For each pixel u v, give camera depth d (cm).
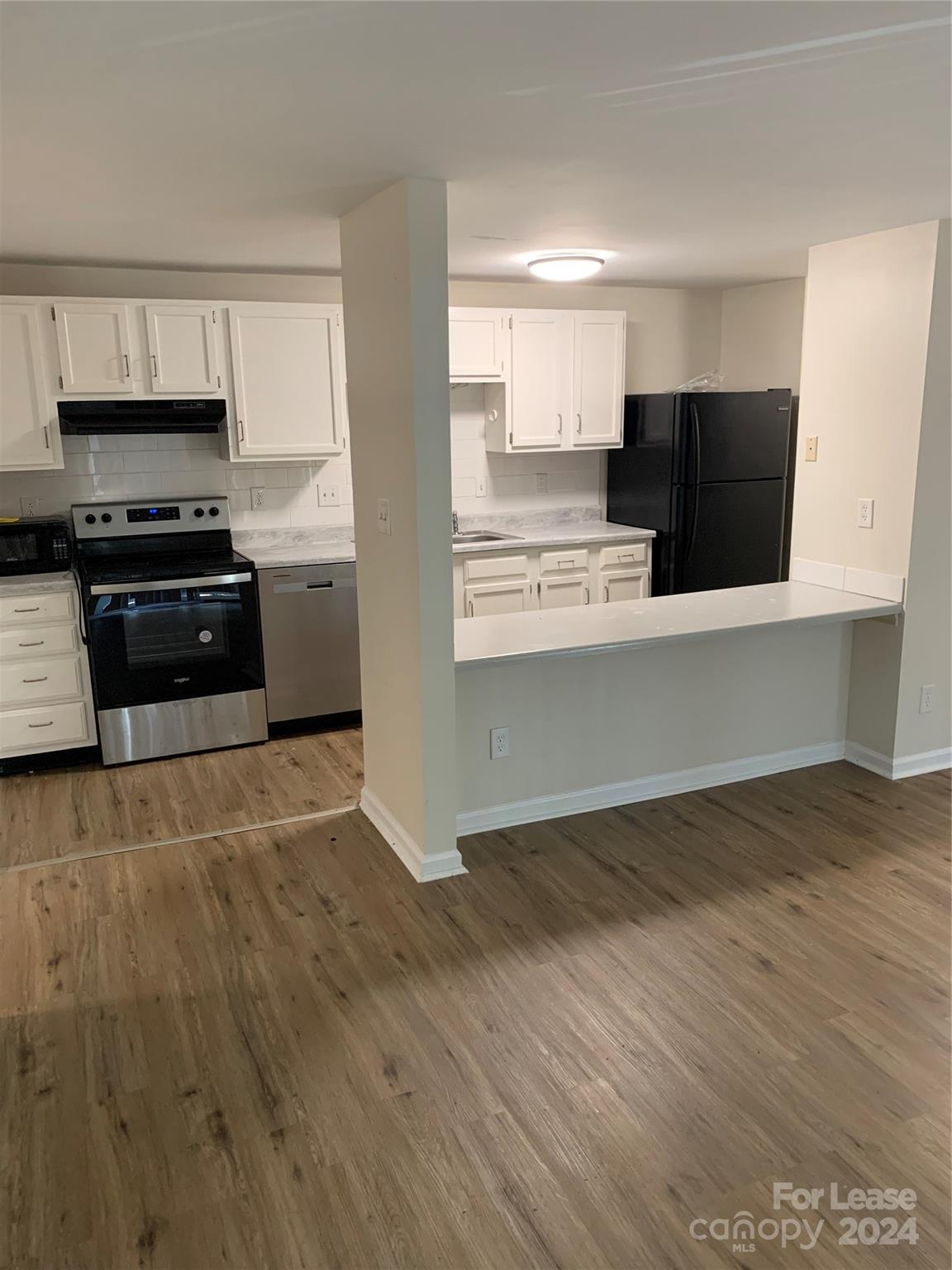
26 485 427
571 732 349
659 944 269
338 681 455
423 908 291
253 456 437
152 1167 192
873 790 373
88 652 403
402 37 157
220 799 378
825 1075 215
